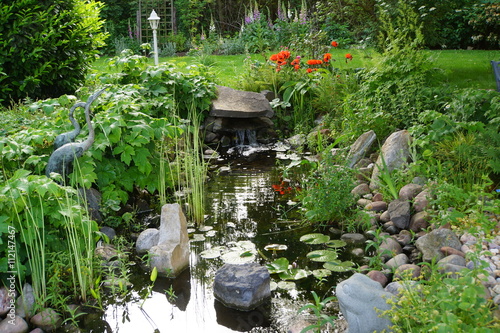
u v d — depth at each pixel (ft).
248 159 19.11
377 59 19.54
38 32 18.02
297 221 13.05
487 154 12.42
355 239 11.73
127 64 20.22
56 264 9.24
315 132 20.39
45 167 11.96
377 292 7.63
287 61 25.61
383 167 13.51
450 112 15.57
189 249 11.52
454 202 11.67
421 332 6.56
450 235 10.21
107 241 10.13
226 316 8.95
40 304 8.73
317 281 9.98
